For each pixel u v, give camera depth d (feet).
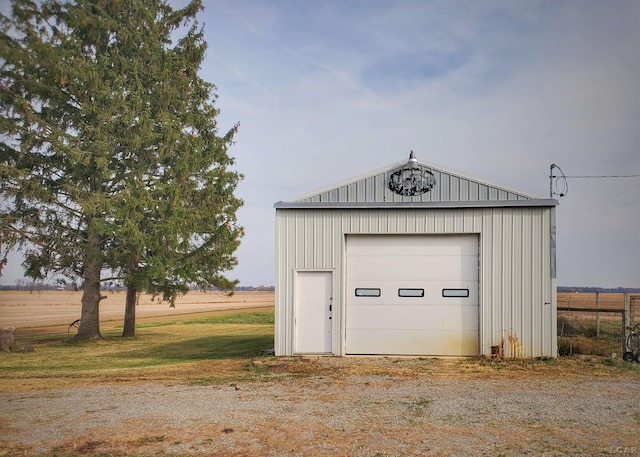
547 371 38.32
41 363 50.57
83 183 70.95
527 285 44.34
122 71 72.90
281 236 47.21
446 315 45.73
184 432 23.99
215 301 288.71
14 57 61.87
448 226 45.65
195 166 75.41
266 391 32.65
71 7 69.31
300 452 21.20
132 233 67.10
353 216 46.70
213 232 77.51
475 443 21.98
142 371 42.73
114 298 300.61
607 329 60.23
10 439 23.27
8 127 63.52
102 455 21.24
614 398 29.66
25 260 68.85
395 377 36.52
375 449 21.39
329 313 46.52
